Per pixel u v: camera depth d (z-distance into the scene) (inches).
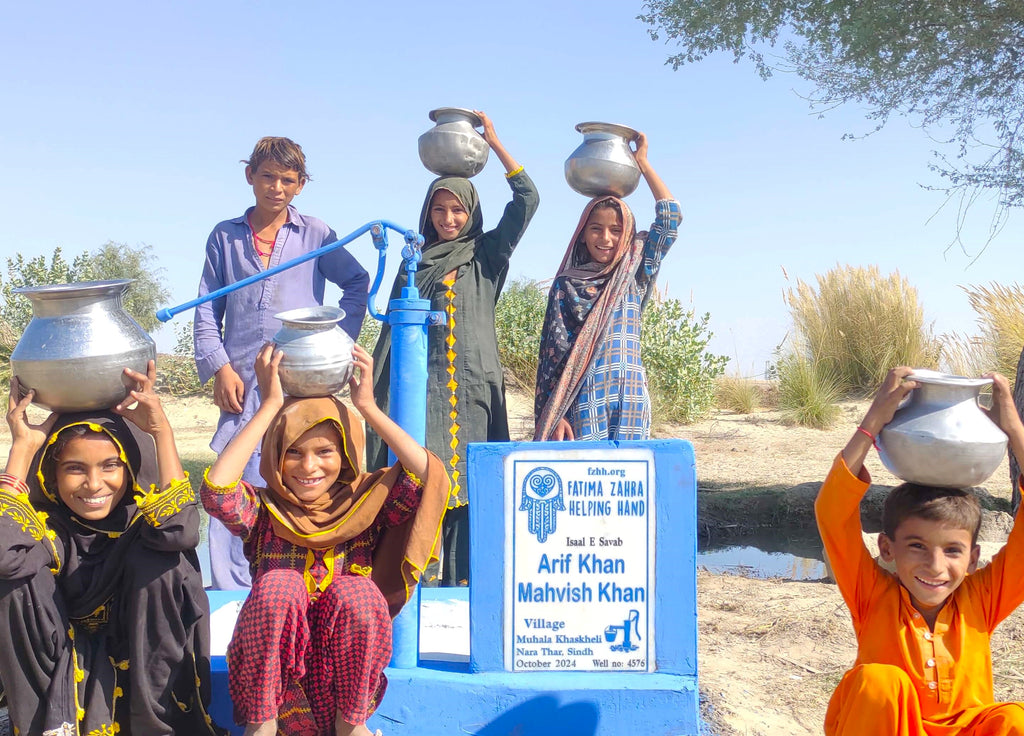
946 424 112.4
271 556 124.6
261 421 120.4
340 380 122.1
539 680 131.6
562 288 181.2
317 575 123.0
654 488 134.0
